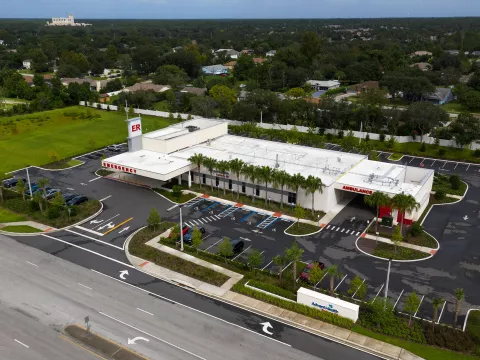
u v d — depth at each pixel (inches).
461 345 1561.3
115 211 2770.7
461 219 2640.3
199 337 1648.6
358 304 1825.8
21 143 4362.7
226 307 1834.4
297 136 3993.6
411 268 2096.5
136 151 3479.3
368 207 2797.7
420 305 1817.2
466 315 1753.2
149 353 1562.5
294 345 1606.8
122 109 5890.8
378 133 4542.3
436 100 6200.8
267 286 1940.2
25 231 2508.6
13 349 1579.7
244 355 1553.9
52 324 1717.5
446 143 4165.8
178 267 2110.0
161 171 2965.1
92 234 2474.2
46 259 2207.2
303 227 2524.6
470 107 5703.7
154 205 2861.7
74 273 2081.7
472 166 3713.1
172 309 1818.4
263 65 7721.5
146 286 1979.6
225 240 2118.6
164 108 6063.0
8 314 1775.3
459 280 1996.8
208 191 3068.4
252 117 5123.0
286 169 3048.7
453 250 2265.0
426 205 2839.6
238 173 2901.1
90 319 1747.0
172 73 7795.3
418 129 4419.3
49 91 6382.9
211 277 2028.8
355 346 1595.7
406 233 2443.4
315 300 1784.0
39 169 3592.5
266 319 1758.1
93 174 3467.0
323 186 2664.9
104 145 4291.3
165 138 3464.6
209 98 5531.5
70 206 2687.0
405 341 1609.3
